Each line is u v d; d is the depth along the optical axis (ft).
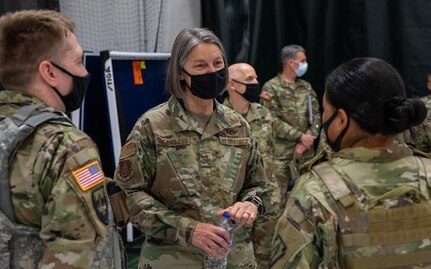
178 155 5.54
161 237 5.41
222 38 14.56
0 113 3.95
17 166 3.73
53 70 4.06
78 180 3.76
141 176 5.50
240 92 10.00
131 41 14.66
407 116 3.57
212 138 5.70
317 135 14.24
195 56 5.57
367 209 3.56
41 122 3.80
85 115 11.13
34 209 3.74
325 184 3.65
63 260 3.65
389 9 15.26
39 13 4.07
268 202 5.96
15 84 4.03
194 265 5.43
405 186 3.60
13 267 3.72
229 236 5.20
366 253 3.55
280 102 14.29
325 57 15.51
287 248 3.64
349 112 3.67
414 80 15.19
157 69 12.78
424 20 14.98
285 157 14.01
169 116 5.69
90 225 3.80
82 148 3.86
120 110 11.39
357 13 15.25
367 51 15.21
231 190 5.64
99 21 14.48
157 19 14.53
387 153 3.74
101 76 11.09
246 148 5.86
